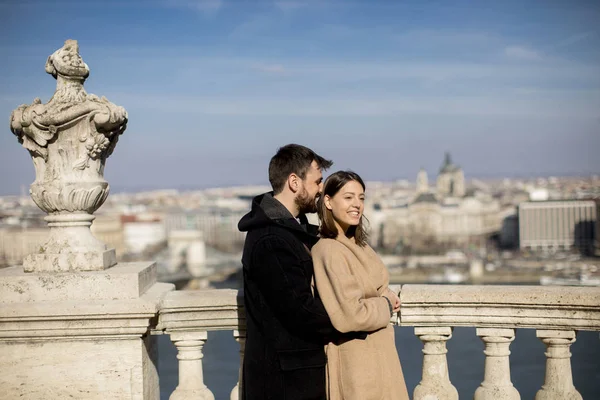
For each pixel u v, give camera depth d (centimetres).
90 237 845
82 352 810
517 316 823
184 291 865
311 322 675
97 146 831
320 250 705
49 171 827
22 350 809
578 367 1920
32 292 806
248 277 715
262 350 708
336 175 718
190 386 853
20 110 812
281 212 706
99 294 812
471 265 18075
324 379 709
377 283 718
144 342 830
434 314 837
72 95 824
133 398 812
